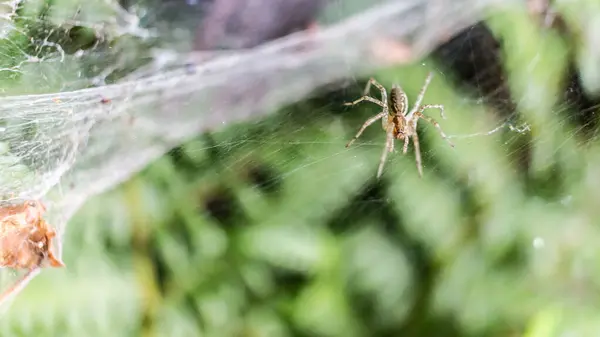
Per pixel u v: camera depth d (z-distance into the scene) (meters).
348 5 0.28
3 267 0.24
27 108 0.25
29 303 0.24
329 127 0.27
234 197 0.26
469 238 0.26
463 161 0.26
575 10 0.26
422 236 0.26
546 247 0.26
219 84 0.27
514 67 0.26
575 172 0.26
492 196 0.26
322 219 0.26
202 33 0.28
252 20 0.28
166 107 0.27
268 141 0.27
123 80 0.26
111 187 0.26
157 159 0.26
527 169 0.26
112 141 0.26
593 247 0.26
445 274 0.26
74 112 0.26
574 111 0.26
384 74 0.27
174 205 0.26
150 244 0.26
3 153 0.24
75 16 0.25
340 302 0.26
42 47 0.25
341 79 0.28
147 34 0.27
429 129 0.26
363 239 0.26
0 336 0.24
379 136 0.27
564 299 0.25
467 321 0.26
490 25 0.27
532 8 0.27
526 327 0.25
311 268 0.26
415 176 0.26
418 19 0.28
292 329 0.26
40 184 0.25
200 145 0.26
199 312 0.26
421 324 0.26
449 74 0.27
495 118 0.27
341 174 0.26
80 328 0.25
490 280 0.26
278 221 0.26
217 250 0.26
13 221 0.23
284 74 0.28
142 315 0.25
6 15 0.24
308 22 0.28
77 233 0.25
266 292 0.26
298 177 0.26
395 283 0.26
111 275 0.25
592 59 0.26
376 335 0.26
